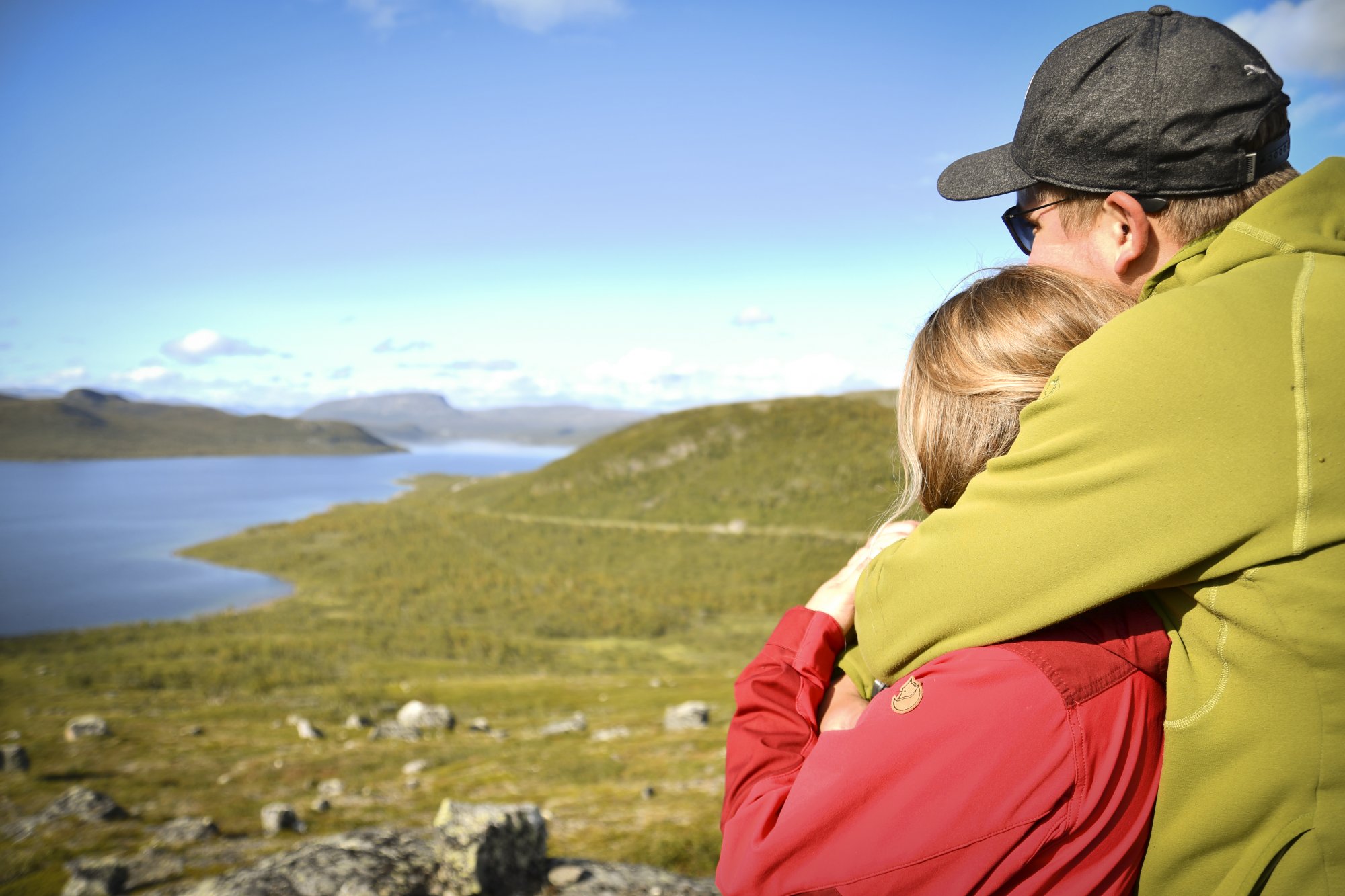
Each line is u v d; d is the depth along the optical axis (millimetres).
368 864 5066
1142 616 768
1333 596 588
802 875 756
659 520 161000
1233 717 656
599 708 51906
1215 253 772
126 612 124562
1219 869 678
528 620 114312
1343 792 606
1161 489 644
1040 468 708
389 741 39375
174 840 18328
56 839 18453
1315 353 615
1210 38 808
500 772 28719
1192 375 644
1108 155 834
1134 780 710
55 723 48719
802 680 980
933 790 708
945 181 1118
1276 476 608
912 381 975
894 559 862
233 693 69250
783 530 144000
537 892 5293
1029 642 737
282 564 164125
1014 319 881
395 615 119750
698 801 20672
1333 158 775
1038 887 698
